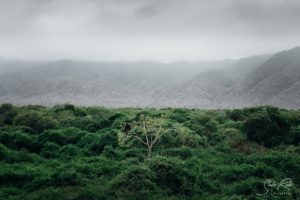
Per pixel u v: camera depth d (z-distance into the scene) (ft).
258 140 105.09
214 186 65.72
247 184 63.52
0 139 110.63
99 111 185.16
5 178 68.03
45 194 58.49
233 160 84.74
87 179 67.46
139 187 59.77
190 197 60.13
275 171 73.51
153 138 101.60
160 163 66.39
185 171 66.85
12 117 159.94
